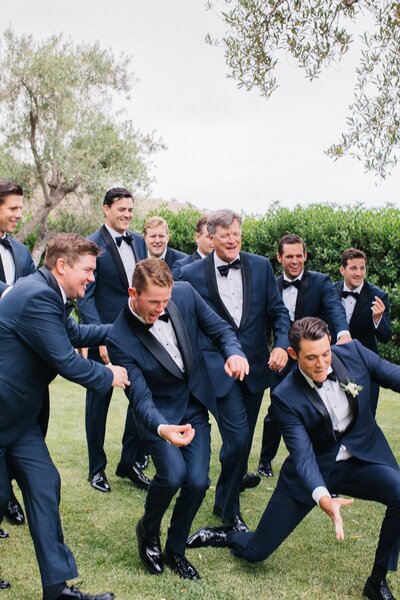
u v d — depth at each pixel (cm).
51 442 593
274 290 449
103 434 480
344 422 345
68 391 827
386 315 541
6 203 432
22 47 1412
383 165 614
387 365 350
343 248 948
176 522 352
